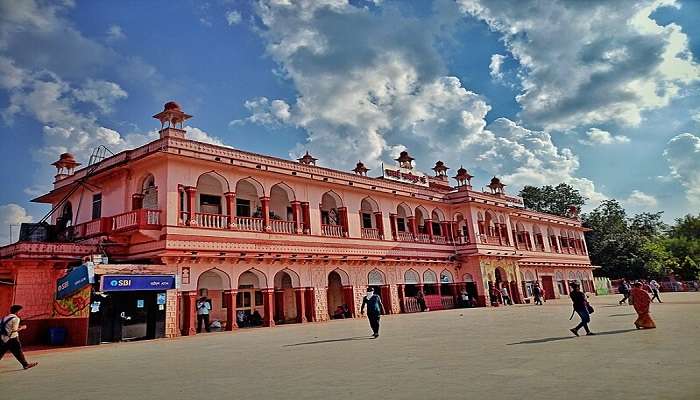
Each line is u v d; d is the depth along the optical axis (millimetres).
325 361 8719
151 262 18312
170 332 16844
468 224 32406
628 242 50875
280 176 22438
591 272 47906
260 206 23656
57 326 16172
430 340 11469
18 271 16609
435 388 5809
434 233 33125
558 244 44281
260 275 21047
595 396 4918
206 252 18672
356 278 25328
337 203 26000
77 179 22453
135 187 19734
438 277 30547
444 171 36750
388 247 27469
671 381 5426
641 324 11508
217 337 15844
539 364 7121
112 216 19156
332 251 24094
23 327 10320
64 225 22953
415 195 30203
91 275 14867
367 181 27219
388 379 6590
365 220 28625
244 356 10227
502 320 16953
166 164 18609
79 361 10953
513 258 35094
